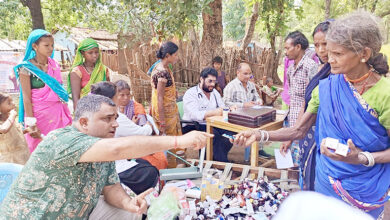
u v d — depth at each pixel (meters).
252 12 10.38
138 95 7.93
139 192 2.70
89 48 3.50
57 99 3.46
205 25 7.54
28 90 3.28
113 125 1.67
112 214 2.06
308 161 2.25
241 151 4.80
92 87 2.51
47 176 1.56
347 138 1.59
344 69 1.46
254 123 3.12
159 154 3.09
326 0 10.91
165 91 3.62
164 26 5.45
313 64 2.96
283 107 4.23
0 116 3.18
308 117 2.00
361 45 1.38
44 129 3.44
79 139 1.50
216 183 2.35
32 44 3.26
